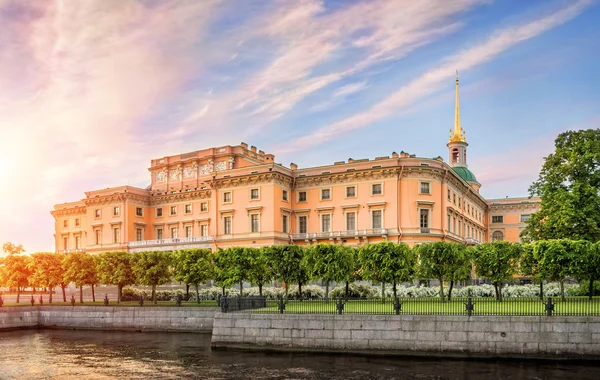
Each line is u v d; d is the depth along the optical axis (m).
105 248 86.06
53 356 30.53
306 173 72.19
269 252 44.16
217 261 45.16
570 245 34.69
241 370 25.16
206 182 75.19
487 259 39.22
